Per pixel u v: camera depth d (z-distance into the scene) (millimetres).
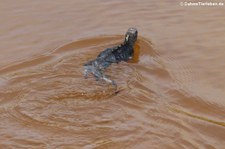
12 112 15062
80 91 15961
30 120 14695
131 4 23531
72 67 17484
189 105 15797
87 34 20656
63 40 20109
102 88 16109
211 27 21188
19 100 15594
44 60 18312
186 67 18094
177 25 21484
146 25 21547
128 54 18594
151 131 14289
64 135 14086
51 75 16922
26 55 18922
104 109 15164
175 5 23438
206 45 19656
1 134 14172
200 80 17281
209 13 22516
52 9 22859
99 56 17812
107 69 17391
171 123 14719
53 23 21625
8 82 16641
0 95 15898
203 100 16062
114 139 13953
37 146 13703
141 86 16516
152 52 19141
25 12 22500
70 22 21734
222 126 14805
